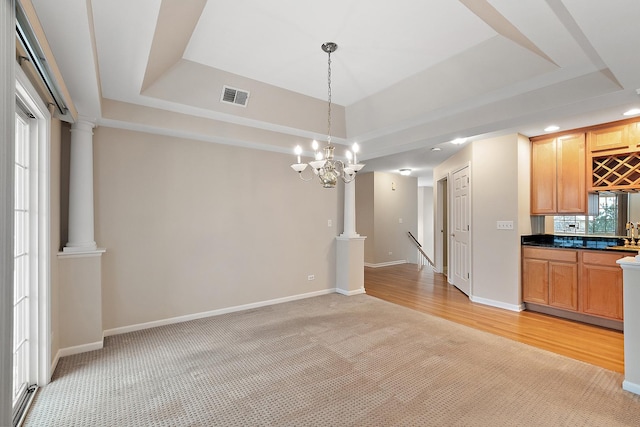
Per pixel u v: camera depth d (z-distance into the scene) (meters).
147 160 3.45
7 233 1.21
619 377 2.44
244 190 4.13
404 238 8.12
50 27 1.60
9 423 1.21
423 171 7.48
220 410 2.02
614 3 1.45
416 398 2.15
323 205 4.95
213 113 3.41
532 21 1.83
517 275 4.09
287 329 3.44
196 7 2.11
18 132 2.20
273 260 4.40
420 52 2.77
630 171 3.48
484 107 3.12
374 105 3.76
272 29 2.46
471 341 3.12
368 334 3.30
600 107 2.67
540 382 2.36
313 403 2.09
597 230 4.04
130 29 1.83
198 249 3.78
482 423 1.90
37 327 2.30
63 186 2.95
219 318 3.79
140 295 3.41
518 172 4.07
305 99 3.71
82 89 2.37
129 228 3.34
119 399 2.14
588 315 3.63
